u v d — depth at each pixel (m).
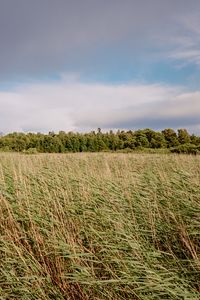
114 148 49.53
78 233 4.96
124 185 6.81
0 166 8.13
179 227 5.01
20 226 5.48
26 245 4.97
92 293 3.87
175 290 3.56
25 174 7.58
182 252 4.76
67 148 50.72
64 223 5.28
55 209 5.61
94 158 13.05
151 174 7.71
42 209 5.80
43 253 4.70
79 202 6.00
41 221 5.20
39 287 3.90
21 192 6.46
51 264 4.54
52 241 4.54
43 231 5.10
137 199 6.25
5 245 4.68
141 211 5.75
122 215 5.48
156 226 5.29
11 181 6.98
